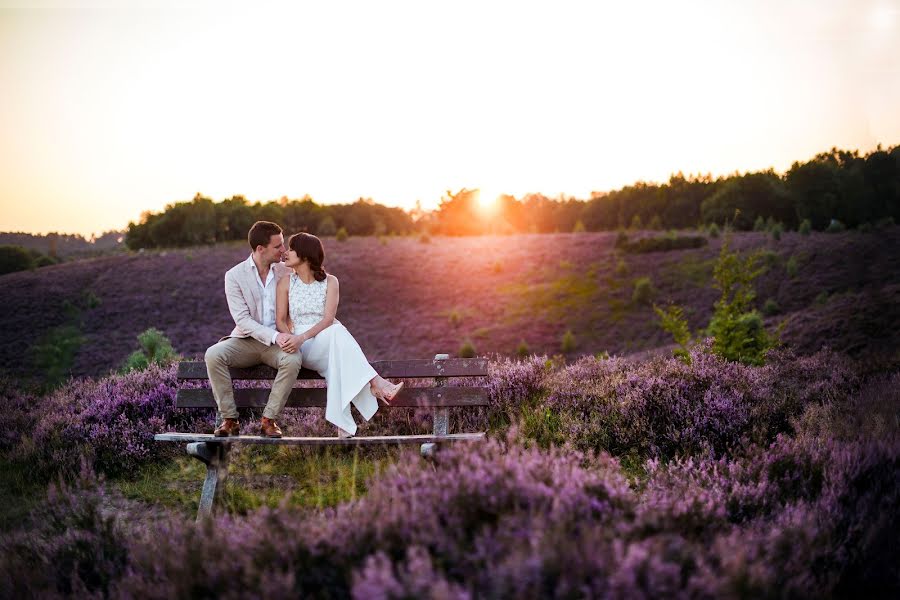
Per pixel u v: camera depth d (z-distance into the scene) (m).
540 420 5.98
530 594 2.35
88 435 6.10
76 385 8.03
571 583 2.40
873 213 56.69
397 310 40.34
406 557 2.77
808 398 6.73
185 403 5.20
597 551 2.55
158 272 44.56
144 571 3.23
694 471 4.39
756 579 2.56
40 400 8.21
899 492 3.74
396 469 3.78
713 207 70.38
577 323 36.44
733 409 5.60
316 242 4.97
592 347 32.75
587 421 5.95
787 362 9.20
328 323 4.88
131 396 6.81
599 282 42.62
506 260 49.44
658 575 2.41
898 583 3.08
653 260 45.59
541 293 41.56
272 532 3.12
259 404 5.03
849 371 7.98
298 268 5.02
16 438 6.63
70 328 31.88
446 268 48.28
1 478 5.73
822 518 3.47
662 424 5.66
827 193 61.00
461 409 6.24
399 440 4.53
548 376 7.23
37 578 3.39
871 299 20.72
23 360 26.11
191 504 5.09
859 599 3.10
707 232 52.09
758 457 4.60
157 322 34.38
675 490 3.92
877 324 17.59
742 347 9.75
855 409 5.68
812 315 20.92
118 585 3.08
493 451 3.82
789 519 3.45
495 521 3.02
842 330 17.78
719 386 6.16
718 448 5.32
